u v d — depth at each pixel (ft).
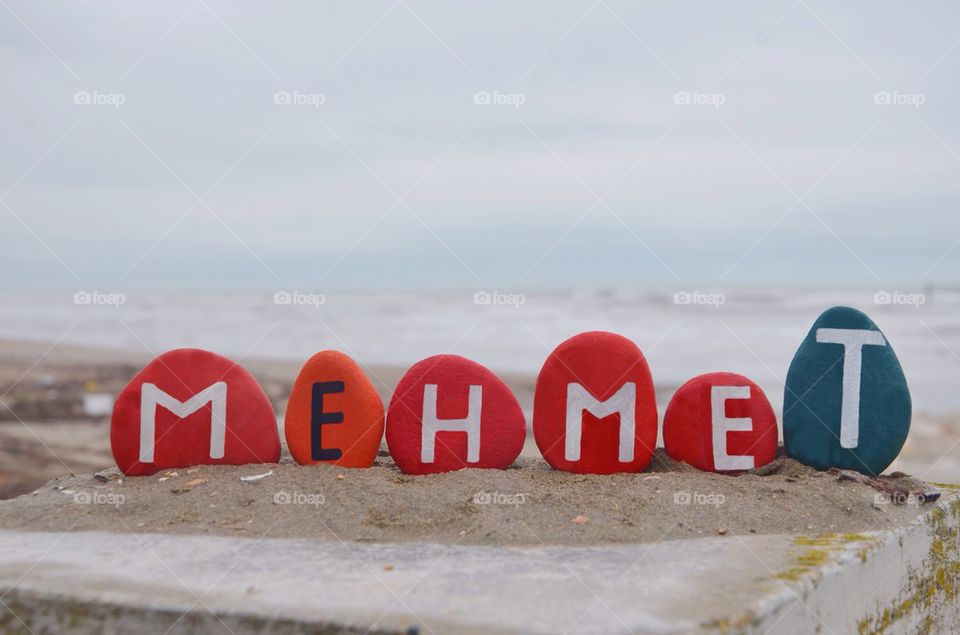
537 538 11.23
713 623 8.35
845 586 10.40
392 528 11.73
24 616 9.64
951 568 13.42
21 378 47.16
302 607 8.95
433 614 8.67
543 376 14.98
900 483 14.30
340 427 14.69
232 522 12.04
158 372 14.70
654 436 14.79
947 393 43.24
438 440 14.62
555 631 8.18
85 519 12.34
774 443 15.25
